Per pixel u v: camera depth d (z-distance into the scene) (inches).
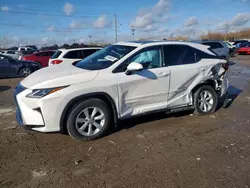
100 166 137.3
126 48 193.0
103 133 175.8
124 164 139.1
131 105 183.0
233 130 187.9
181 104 208.4
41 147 160.7
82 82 163.0
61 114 159.0
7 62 498.3
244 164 137.9
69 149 157.8
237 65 669.3
